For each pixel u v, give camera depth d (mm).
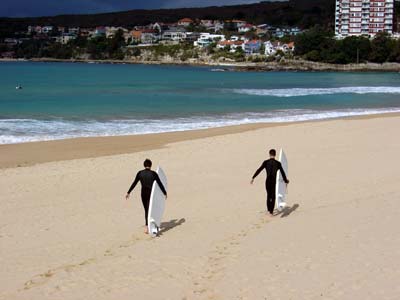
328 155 22219
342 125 32188
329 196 14992
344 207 13297
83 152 24188
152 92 61156
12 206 14531
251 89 68062
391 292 8039
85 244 11266
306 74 130750
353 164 20016
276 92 61969
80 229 12383
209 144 25719
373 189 15484
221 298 8172
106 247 11031
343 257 9586
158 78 99000
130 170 19734
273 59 182250
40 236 11875
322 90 66062
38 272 9680
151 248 10836
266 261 9625
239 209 13969
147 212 12055
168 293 8508
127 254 10500
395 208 12875
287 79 101438
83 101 48375
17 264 10133
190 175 18750
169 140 27625
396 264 9109
